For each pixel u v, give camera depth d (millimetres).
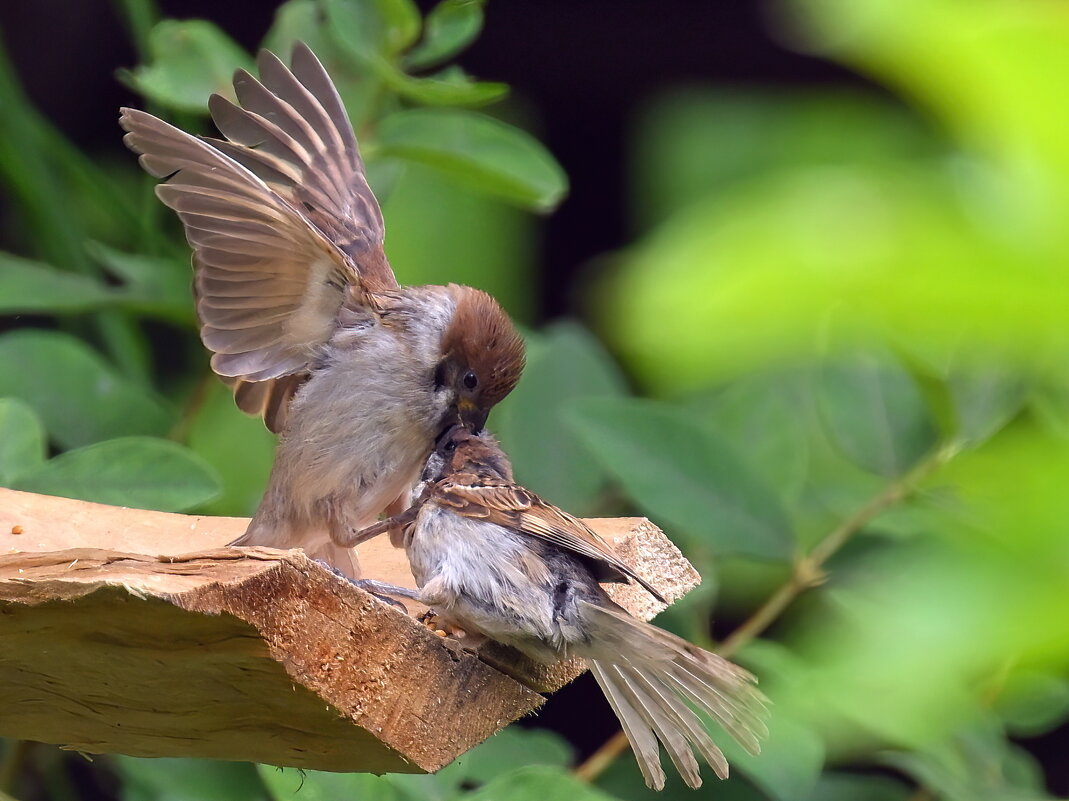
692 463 8383
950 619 2490
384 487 7562
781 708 7531
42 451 8148
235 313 7324
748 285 1985
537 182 9211
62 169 11102
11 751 8938
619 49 14328
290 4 9859
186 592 4578
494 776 8117
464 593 6168
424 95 8781
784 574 9828
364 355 7430
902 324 2096
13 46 13141
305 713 5348
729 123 3861
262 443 11148
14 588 4758
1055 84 2020
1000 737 8031
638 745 6328
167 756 6738
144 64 10102
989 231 2059
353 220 8180
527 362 9602
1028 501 2520
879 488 8938
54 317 12531
